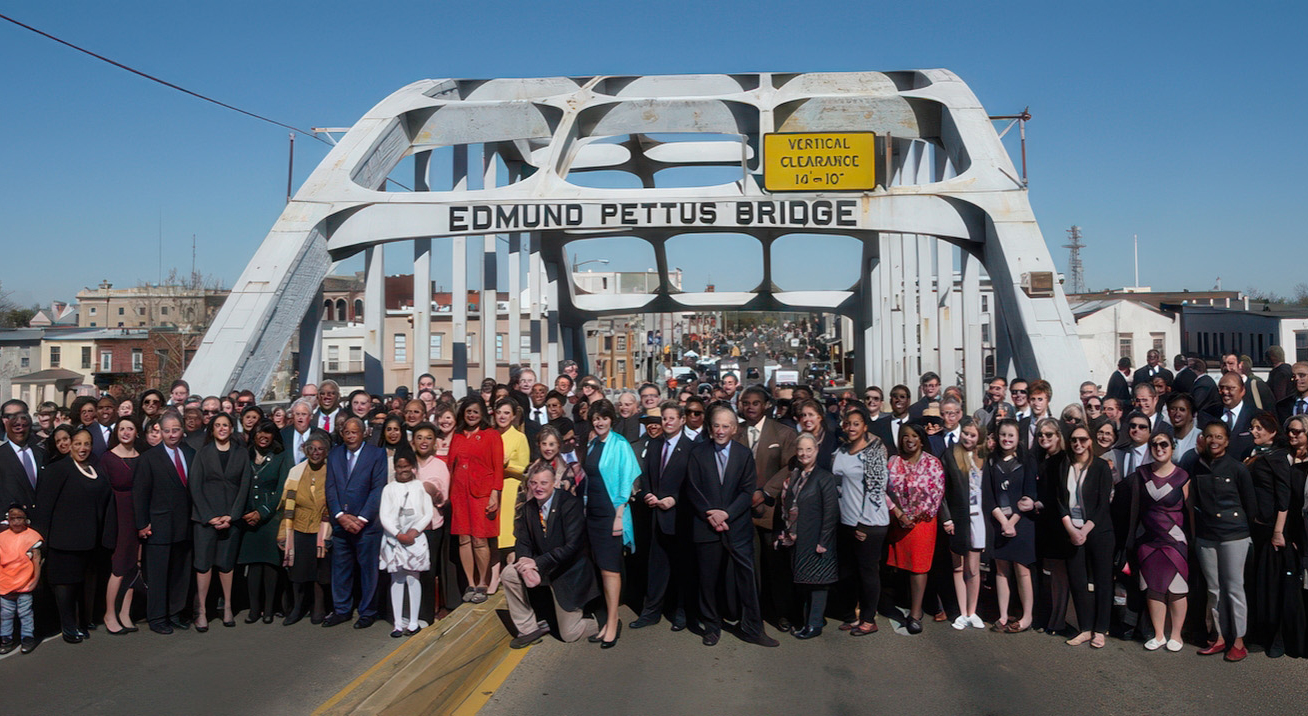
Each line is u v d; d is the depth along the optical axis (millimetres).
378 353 19828
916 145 24812
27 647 7570
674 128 19500
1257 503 7207
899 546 8062
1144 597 7734
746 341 145125
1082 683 6711
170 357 48750
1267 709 6152
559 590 7703
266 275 15773
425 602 8383
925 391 11148
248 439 9047
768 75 21016
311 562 8383
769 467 8656
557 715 6176
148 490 8078
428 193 16812
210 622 8602
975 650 7547
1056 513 7660
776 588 8305
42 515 7738
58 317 80188
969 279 20875
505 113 19375
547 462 7590
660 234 30828
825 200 16172
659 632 8172
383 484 8305
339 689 6668
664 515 8172
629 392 10000
